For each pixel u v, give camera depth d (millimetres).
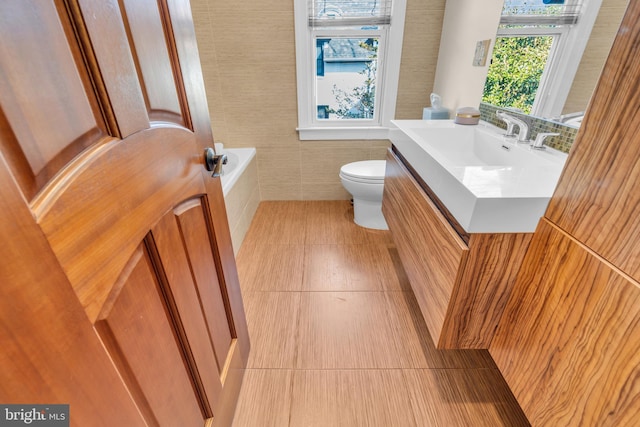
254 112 2258
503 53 1325
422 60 2062
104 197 416
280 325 1396
